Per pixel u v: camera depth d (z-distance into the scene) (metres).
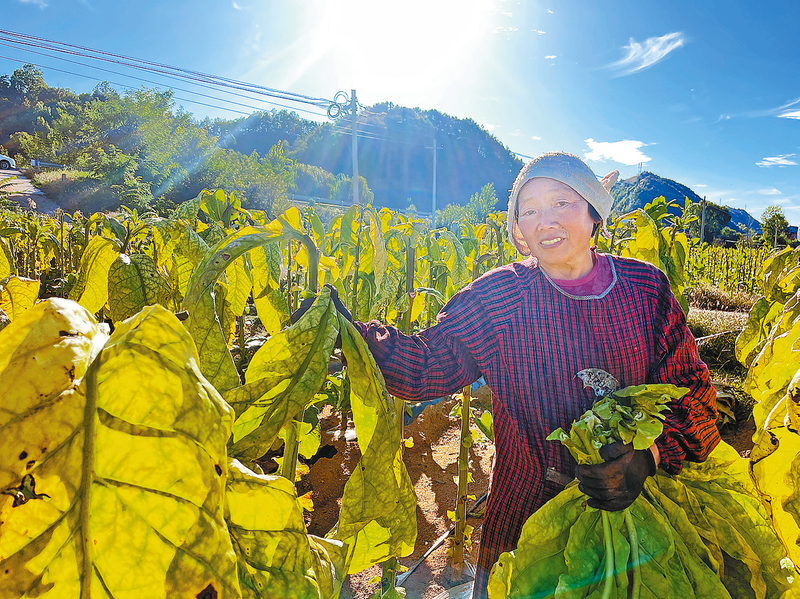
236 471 0.67
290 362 0.86
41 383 0.42
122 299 1.18
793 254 1.88
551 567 1.06
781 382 1.27
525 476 1.38
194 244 1.25
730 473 1.29
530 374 1.32
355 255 2.11
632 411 1.06
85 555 0.40
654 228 2.43
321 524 2.68
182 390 0.47
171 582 0.41
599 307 1.28
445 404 4.40
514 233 1.44
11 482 0.39
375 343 1.31
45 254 5.08
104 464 0.43
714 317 7.20
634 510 1.07
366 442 0.91
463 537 2.43
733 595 1.17
